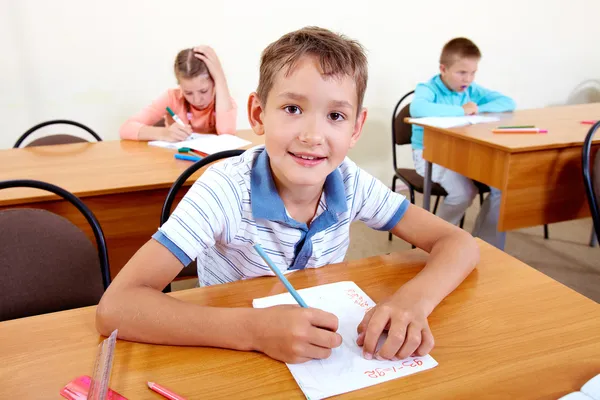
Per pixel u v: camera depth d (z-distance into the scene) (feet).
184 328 2.05
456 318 2.27
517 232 8.69
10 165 5.37
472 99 8.80
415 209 3.16
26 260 3.08
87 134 8.77
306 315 2.02
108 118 8.83
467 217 9.39
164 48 8.79
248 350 2.03
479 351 2.03
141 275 2.33
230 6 8.96
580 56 12.12
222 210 2.69
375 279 2.64
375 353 2.02
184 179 3.91
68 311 2.33
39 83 8.22
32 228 3.13
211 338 2.03
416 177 7.98
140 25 8.52
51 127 8.50
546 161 5.85
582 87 12.42
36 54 8.06
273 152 2.49
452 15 10.53
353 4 9.72
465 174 6.50
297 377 1.87
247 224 2.81
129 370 1.91
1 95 8.07
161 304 2.14
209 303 2.38
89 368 1.93
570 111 8.18
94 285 3.32
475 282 2.60
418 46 10.45
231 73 9.37
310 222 2.96
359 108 2.64
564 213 6.21
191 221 2.55
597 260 7.64
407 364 1.96
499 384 1.85
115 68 8.59
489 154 5.97
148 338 2.06
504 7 10.94
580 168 6.04
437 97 8.43
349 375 1.89
